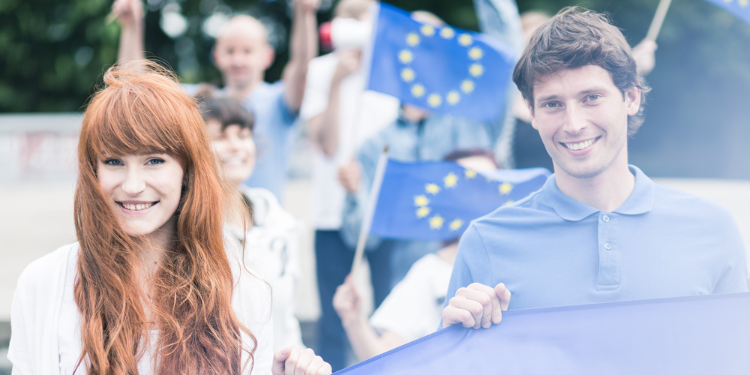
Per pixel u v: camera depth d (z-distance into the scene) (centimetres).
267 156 343
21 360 141
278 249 229
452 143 337
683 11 1509
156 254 150
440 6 1589
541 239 157
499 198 250
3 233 692
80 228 140
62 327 138
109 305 138
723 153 1472
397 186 254
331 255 359
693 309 146
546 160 288
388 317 237
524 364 150
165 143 138
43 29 1670
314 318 403
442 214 252
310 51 350
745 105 1504
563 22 149
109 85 142
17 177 1175
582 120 146
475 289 151
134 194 137
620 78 146
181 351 138
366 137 365
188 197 146
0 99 1677
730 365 146
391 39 295
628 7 1502
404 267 340
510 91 297
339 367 340
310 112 396
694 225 151
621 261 149
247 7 1709
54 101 1716
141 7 383
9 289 466
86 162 138
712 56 1513
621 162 152
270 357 155
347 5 375
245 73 359
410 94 294
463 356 152
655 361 147
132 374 135
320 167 370
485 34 359
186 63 1752
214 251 148
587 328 149
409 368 153
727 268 151
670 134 1483
